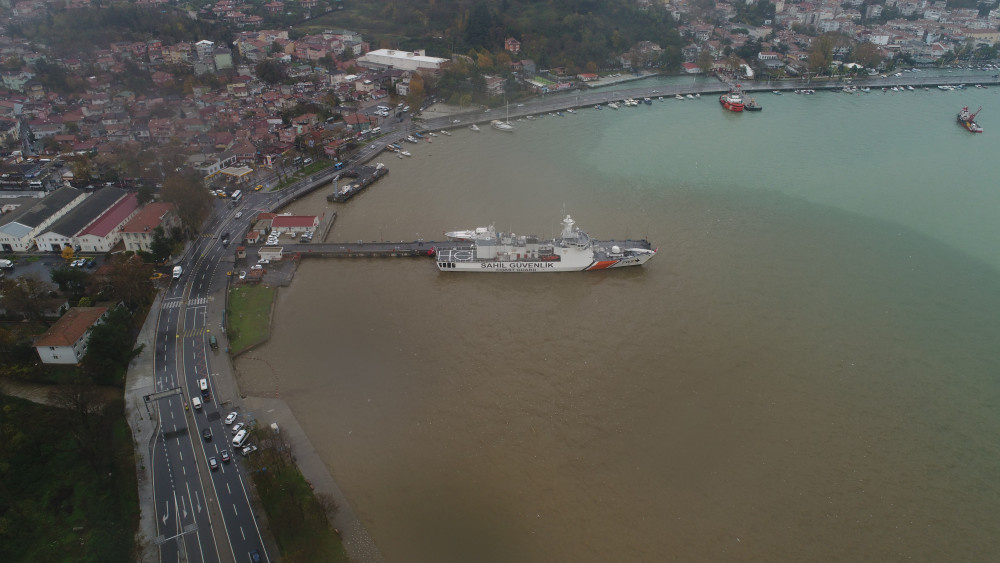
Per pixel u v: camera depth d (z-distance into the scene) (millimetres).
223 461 119812
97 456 114750
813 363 153625
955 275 193000
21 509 105188
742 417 137125
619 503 117500
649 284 186125
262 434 125500
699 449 129000
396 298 178625
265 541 104750
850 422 136250
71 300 162875
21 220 197500
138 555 101938
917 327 167750
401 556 106812
